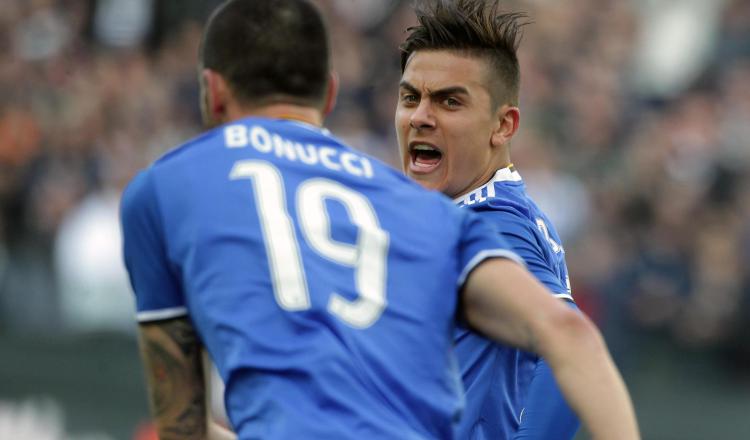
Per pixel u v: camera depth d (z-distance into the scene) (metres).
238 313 10.00
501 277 10.28
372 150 38.16
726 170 36.19
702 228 34.41
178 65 43.12
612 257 33.88
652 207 35.31
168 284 10.58
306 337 9.90
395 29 41.12
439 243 10.48
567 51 41.31
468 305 10.45
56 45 45.16
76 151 40.31
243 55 10.73
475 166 14.45
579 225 34.88
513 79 14.65
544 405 14.14
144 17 45.16
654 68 42.34
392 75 40.25
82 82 42.75
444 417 10.04
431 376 10.10
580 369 9.91
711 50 42.69
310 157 10.66
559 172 36.62
